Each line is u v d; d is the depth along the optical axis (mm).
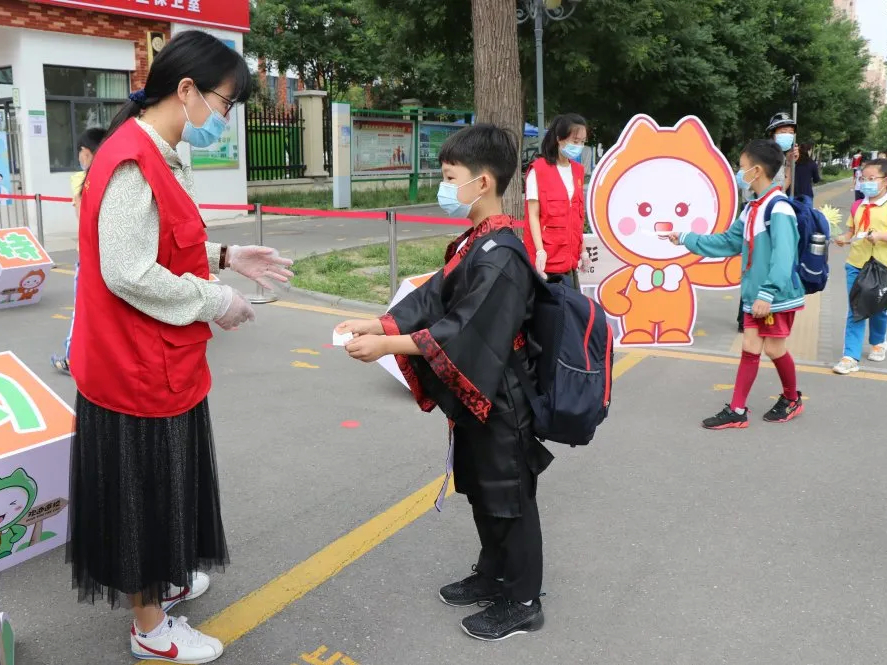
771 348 4574
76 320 2254
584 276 6320
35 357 5957
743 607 2787
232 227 14516
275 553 3152
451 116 21297
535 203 5285
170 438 2289
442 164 2453
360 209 18062
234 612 2750
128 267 2072
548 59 13734
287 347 6332
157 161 2150
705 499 3654
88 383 2215
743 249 4535
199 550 2518
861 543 3248
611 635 2631
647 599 2840
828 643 2582
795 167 8852
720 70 16719
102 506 2279
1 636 2270
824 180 47344
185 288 2176
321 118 19719
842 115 38281
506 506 2486
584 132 5195
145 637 2438
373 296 8211
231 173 16344
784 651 2539
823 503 3617
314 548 3199
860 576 2992
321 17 23094
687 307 6359
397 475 3914
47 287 8680
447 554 3162
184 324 2205
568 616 2738
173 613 2725
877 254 5523
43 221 13664
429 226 15211
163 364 2223
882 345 6059
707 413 4859
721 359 6121
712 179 6145
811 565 3072
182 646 2451
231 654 2518
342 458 4117
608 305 6363
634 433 4504
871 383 5484
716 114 16438
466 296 2305
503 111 8336
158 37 14789
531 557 2574
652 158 6117
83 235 2164
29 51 13133
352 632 2643
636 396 5188
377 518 3461
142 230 2098
